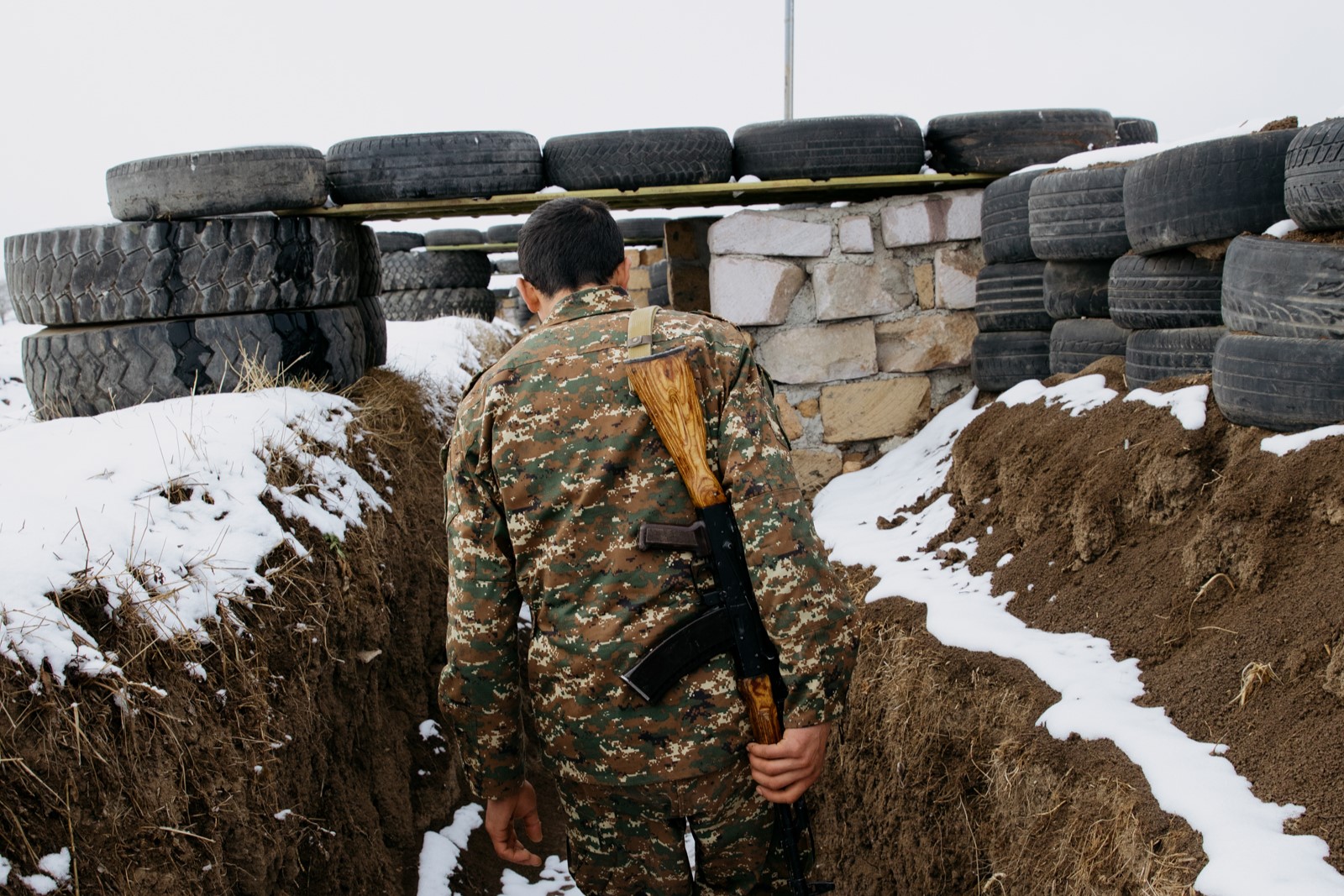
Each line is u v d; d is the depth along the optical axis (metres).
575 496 1.97
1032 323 5.31
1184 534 3.04
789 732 1.92
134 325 3.97
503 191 4.93
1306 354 2.76
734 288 5.78
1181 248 3.72
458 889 3.23
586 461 1.98
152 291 3.94
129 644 2.20
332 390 4.42
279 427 3.48
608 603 1.97
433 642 4.03
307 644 2.79
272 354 4.09
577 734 2.01
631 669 1.94
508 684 2.08
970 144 5.62
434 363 6.09
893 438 5.95
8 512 2.36
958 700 3.11
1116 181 4.34
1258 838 1.96
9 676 1.92
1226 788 2.15
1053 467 3.71
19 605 2.05
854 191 5.93
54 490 2.58
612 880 2.14
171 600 2.36
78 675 2.03
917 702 3.26
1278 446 2.82
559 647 2.00
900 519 4.85
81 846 1.88
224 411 3.43
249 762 2.35
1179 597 2.82
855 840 3.48
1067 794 2.47
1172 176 3.58
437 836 3.38
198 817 2.15
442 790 3.57
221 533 2.74
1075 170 4.64
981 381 5.56
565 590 1.99
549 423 1.99
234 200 4.09
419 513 4.21
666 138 5.30
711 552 1.97
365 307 4.95
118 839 1.95
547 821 3.93
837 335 5.85
